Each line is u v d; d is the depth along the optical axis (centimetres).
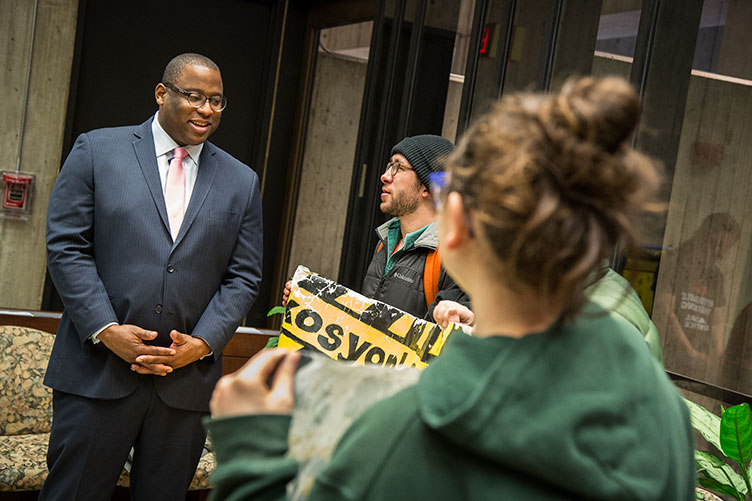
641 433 61
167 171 242
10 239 533
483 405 58
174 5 569
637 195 60
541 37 352
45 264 544
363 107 485
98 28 549
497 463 59
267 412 67
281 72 601
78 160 235
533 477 58
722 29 278
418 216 238
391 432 61
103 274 233
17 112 528
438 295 219
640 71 299
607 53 318
